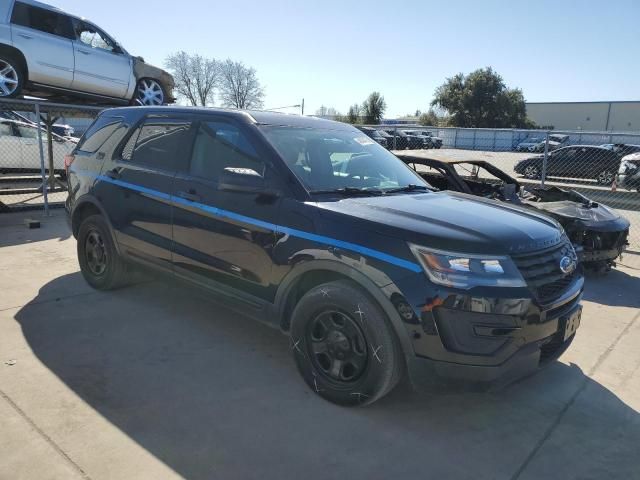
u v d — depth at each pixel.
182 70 53.16
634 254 8.04
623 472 2.74
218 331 4.28
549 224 3.43
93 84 9.58
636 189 13.48
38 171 13.26
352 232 3.02
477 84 63.53
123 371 3.53
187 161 4.05
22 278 5.46
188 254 3.95
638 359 4.14
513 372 2.85
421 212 3.21
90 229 4.97
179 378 3.47
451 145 24.84
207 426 2.94
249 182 3.49
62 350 3.80
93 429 2.85
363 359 3.04
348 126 4.68
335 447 2.82
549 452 2.88
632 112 72.12
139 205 4.32
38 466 2.53
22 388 3.24
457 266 2.77
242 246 3.54
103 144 4.89
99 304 4.75
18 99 8.59
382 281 2.86
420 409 3.24
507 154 22.02
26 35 8.48
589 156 16.91
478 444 2.92
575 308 3.24
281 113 4.29
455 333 2.75
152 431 2.87
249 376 3.54
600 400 3.47
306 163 3.67
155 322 4.40
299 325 3.29
